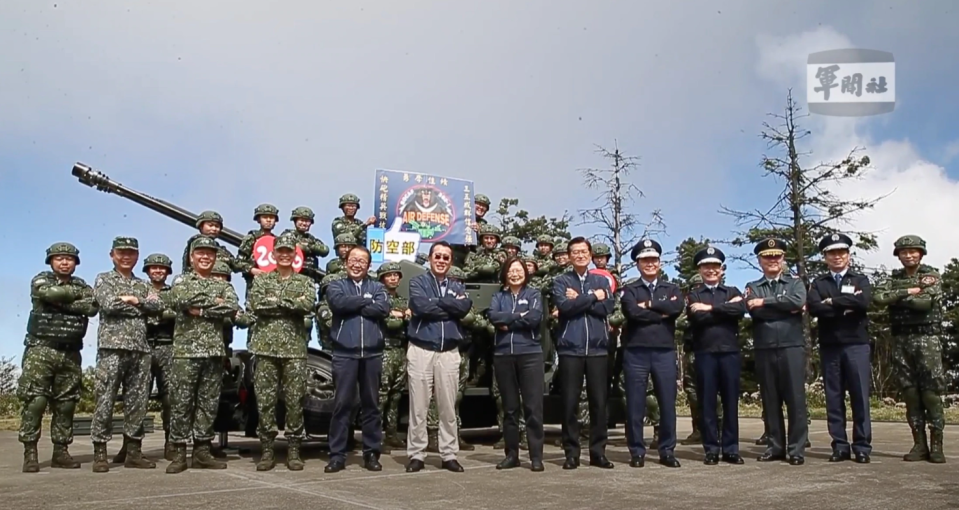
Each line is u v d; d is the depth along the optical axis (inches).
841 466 255.3
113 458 293.4
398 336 317.4
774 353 270.5
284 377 255.6
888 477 227.0
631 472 242.4
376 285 259.3
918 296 264.7
